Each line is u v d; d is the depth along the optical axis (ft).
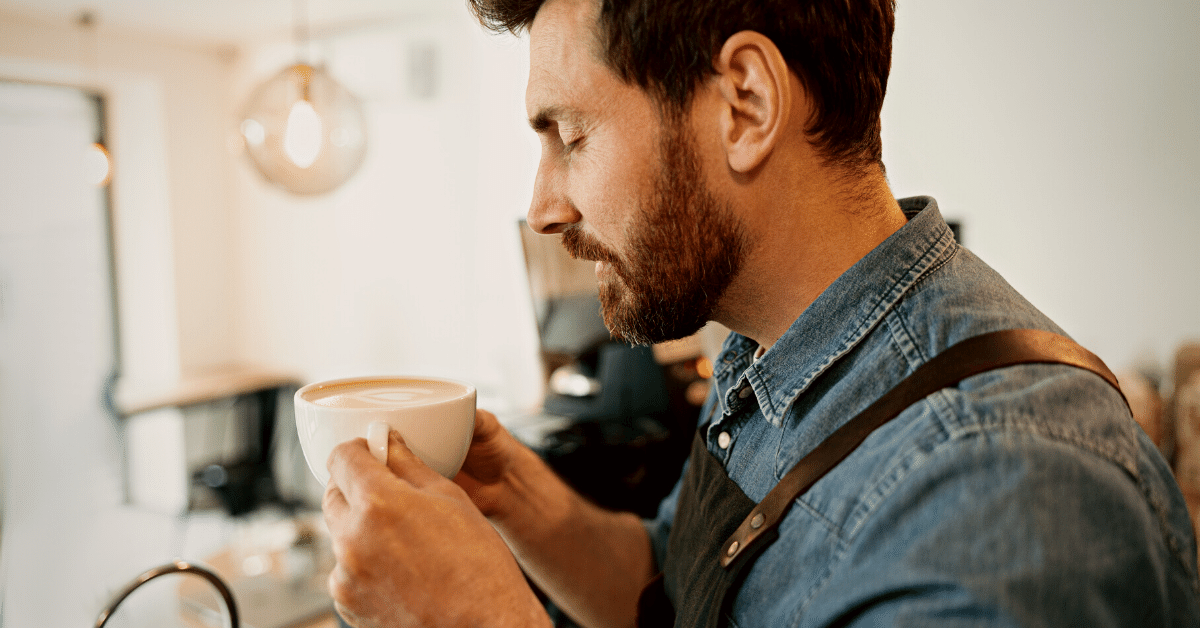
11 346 12.78
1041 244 6.98
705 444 2.15
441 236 11.73
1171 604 1.44
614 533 2.66
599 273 1.95
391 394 1.95
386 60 12.00
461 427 1.85
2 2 10.87
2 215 12.76
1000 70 7.04
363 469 1.60
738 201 1.70
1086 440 1.37
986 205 7.25
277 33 12.82
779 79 1.59
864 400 1.67
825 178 1.73
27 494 12.78
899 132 7.70
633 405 5.18
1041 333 1.59
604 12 1.63
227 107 14.30
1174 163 6.28
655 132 1.67
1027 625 1.19
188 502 13.08
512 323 10.97
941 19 7.32
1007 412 1.40
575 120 1.73
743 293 1.83
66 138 13.58
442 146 11.51
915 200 2.00
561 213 1.86
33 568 10.89
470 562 1.57
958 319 1.63
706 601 1.76
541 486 2.53
